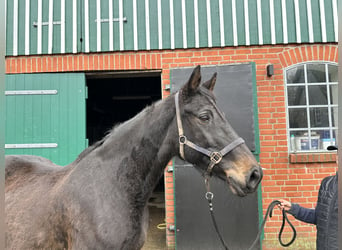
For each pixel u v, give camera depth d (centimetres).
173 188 376
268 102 392
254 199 357
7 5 404
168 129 181
